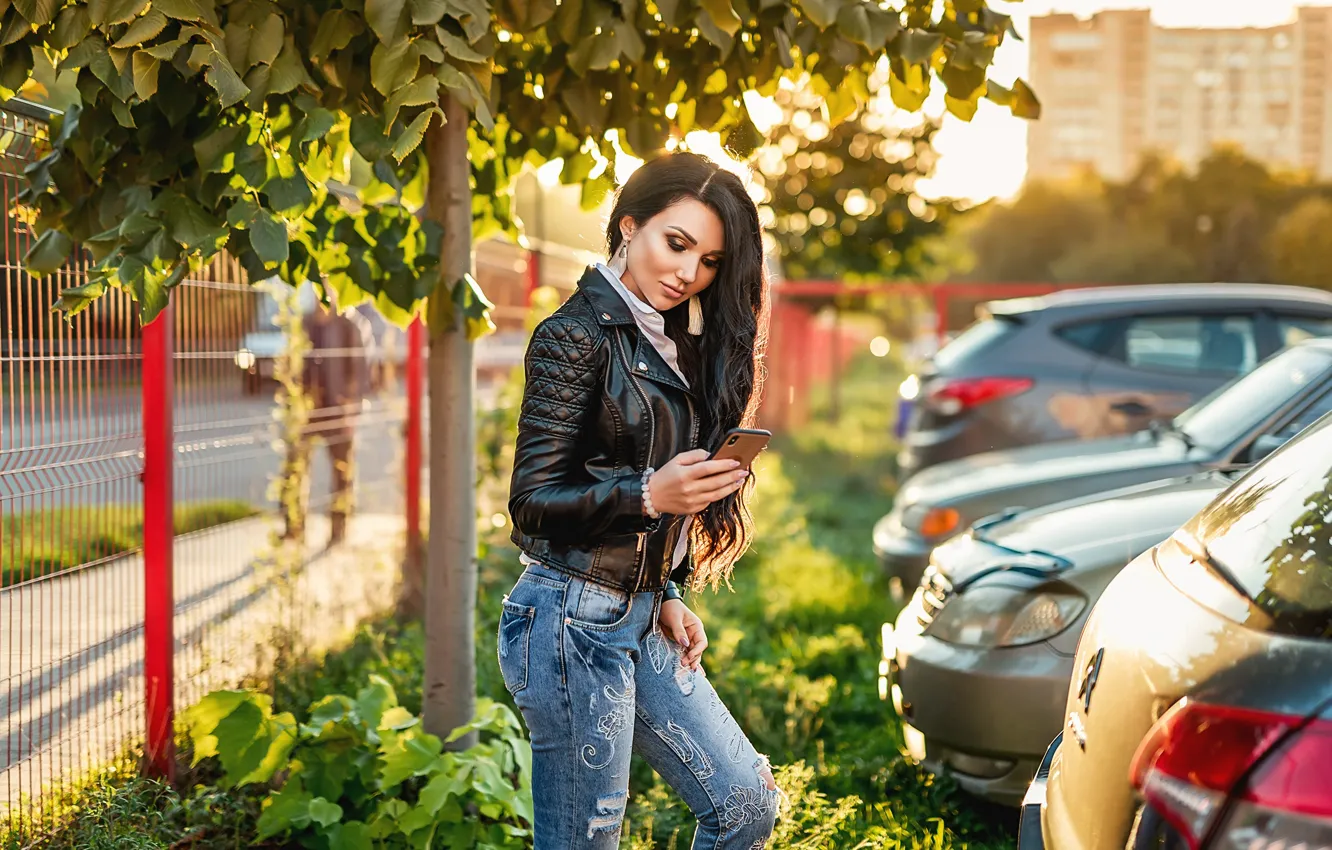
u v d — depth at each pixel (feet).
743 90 12.26
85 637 11.74
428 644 12.04
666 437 7.72
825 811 11.99
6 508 10.57
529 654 7.85
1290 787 4.91
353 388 20.70
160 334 12.60
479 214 13.73
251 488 16.48
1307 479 6.99
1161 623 6.52
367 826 11.16
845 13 10.23
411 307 11.05
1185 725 5.43
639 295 7.91
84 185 10.36
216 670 14.79
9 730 10.68
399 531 22.79
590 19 10.27
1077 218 138.21
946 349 26.14
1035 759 11.10
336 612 18.63
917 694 11.93
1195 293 24.11
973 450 23.71
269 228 9.40
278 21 9.39
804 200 43.50
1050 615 11.28
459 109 11.43
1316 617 5.53
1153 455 16.56
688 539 8.38
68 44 8.68
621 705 7.85
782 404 48.60
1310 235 95.09
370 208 11.16
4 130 10.53
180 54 9.11
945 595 12.32
